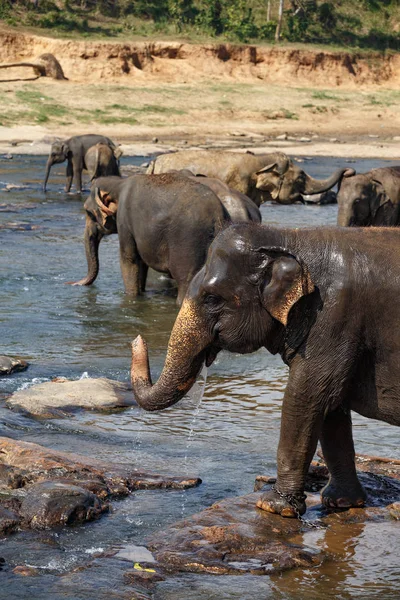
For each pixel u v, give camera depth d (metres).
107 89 65.06
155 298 17.27
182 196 15.57
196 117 64.00
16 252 21.83
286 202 22.83
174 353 7.27
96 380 11.41
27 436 9.46
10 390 11.25
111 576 6.45
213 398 11.26
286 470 7.48
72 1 79.94
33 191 35.53
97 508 7.57
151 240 15.91
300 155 51.47
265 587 6.36
